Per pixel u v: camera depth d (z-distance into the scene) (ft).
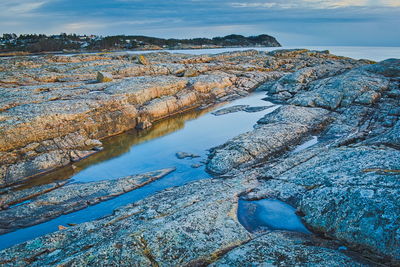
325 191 38.04
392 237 27.78
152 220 39.99
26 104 89.15
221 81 158.10
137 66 156.76
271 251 29.91
